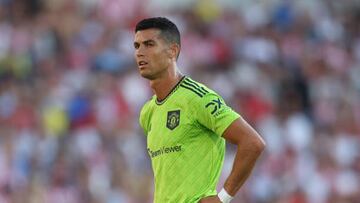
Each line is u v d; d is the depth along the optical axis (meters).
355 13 70.31
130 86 56.75
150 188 49.53
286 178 51.31
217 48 62.12
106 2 65.38
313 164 52.88
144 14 65.56
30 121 55.84
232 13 66.31
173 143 22.16
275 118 56.88
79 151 52.31
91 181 50.12
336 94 61.69
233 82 58.97
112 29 63.56
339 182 52.12
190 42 61.84
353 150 55.38
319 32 67.12
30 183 50.62
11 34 63.00
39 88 58.44
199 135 22.14
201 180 22.05
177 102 22.23
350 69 65.06
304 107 58.91
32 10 65.19
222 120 21.70
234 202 49.59
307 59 63.81
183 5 66.56
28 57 61.56
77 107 55.81
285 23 66.81
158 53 22.38
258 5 67.56
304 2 68.81
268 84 59.84
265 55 62.47
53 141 53.22
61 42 62.56
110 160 51.31
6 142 53.47
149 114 22.92
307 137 55.12
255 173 51.06
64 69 60.53
